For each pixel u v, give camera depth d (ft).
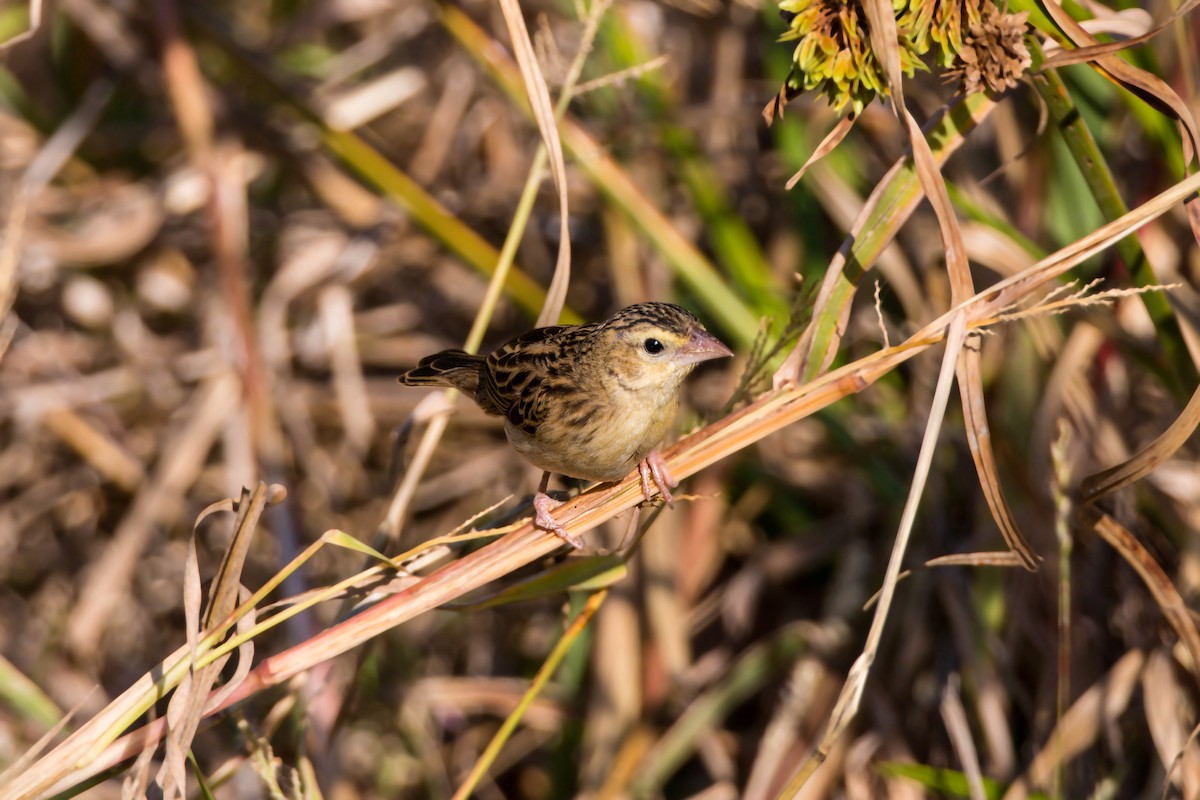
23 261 43.14
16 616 42.91
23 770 22.77
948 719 30.27
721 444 24.23
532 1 42.86
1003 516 23.09
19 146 44.70
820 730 34.45
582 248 43.16
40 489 43.75
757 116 39.09
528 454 29.40
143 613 42.73
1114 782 29.86
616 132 37.52
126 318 44.50
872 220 23.41
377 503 42.34
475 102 45.32
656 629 36.76
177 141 46.85
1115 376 32.53
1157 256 29.91
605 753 36.09
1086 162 24.21
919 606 34.47
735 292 36.60
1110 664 32.73
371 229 43.34
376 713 39.99
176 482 40.50
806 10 21.20
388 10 46.50
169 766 21.20
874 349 36.88
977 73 21.59
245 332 39.75
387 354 44.65
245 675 22.29
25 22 44.65
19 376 43.32
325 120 37.73
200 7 42.83
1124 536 25.77
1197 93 27.94
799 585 38.93
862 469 36.11
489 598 25.27
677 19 41.78
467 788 26.81
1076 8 24.07
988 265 30.66
